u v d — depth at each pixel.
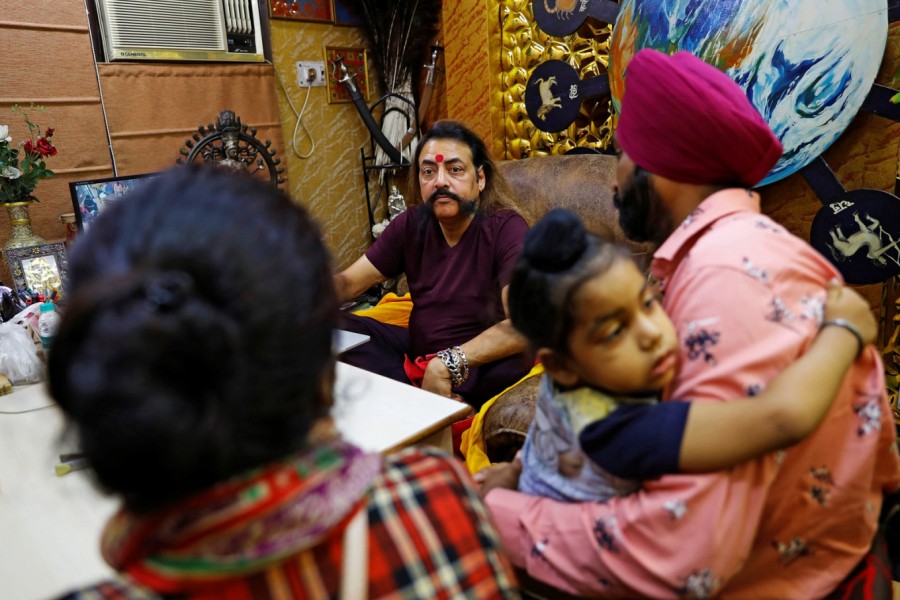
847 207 1.61
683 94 0.73
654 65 0.76
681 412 0.64
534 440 0.81
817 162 1.65
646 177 0.80
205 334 0.35
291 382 0.40
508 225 1.69
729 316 0.65
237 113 2.81
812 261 0.70
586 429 0.69
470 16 2.47
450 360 1.56
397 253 1.88
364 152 3.38
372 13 3.11
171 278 0.36
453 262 1.74
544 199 1.99
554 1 2.20
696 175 0.76
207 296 0.37
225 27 2.72
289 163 3.09
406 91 3.13
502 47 2.43
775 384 0.61
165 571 0.39
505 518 0.78
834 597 0.76
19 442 1.10
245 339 0.37
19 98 2.24
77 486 0.95
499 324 1.61
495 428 1.35
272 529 0.39
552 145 2.36
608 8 2.08
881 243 1.57
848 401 0.70
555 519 0.74
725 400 0.64
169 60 2.58
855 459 0.70
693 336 0.67
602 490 0.72
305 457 0.43
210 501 0.38
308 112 3.12
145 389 0.34
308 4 3.00
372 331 1.93
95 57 2.42
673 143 0.75
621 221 0.88
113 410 0.34
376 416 1.11
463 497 0.53
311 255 0.44
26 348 1.38
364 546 0.44
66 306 0.37
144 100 2.54
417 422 1.08
